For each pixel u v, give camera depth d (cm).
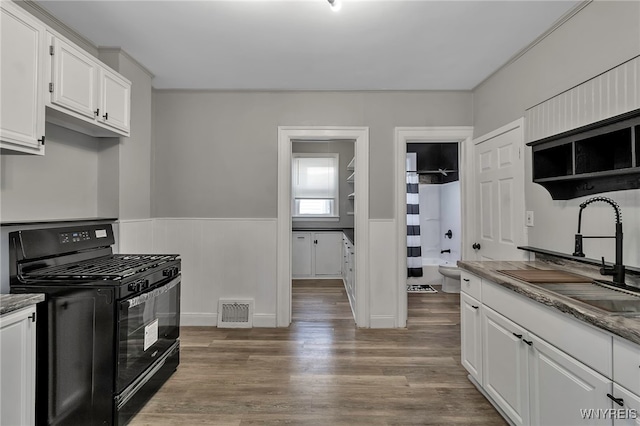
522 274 194
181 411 198
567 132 188
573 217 208
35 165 208
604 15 184
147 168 304
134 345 187
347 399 211
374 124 344
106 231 247
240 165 346
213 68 296
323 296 464
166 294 228
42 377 172
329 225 618
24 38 164
